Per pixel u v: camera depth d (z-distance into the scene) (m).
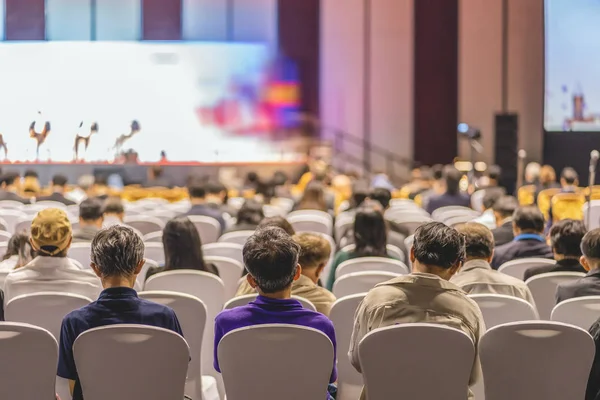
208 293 5.94
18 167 17.33
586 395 4.25
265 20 21.61
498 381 4.11
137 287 6.00
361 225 7.06
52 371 4.18
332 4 20.88
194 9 21.58
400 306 4.20
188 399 4.59
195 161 19.41
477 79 20.16
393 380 4.01
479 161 20.09
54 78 19.97
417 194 14.20
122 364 4.06
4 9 21.17
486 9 20.09
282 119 20.59
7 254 6.43
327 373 4.06
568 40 18.48
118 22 21.55
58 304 4.96
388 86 20.78
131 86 20.09
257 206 9.08
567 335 4.00
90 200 7.89
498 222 8.46
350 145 20.88
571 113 18.70
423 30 20.70
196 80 20.23
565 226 6.17
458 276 5.43
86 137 18.14
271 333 4.00
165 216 10.51
